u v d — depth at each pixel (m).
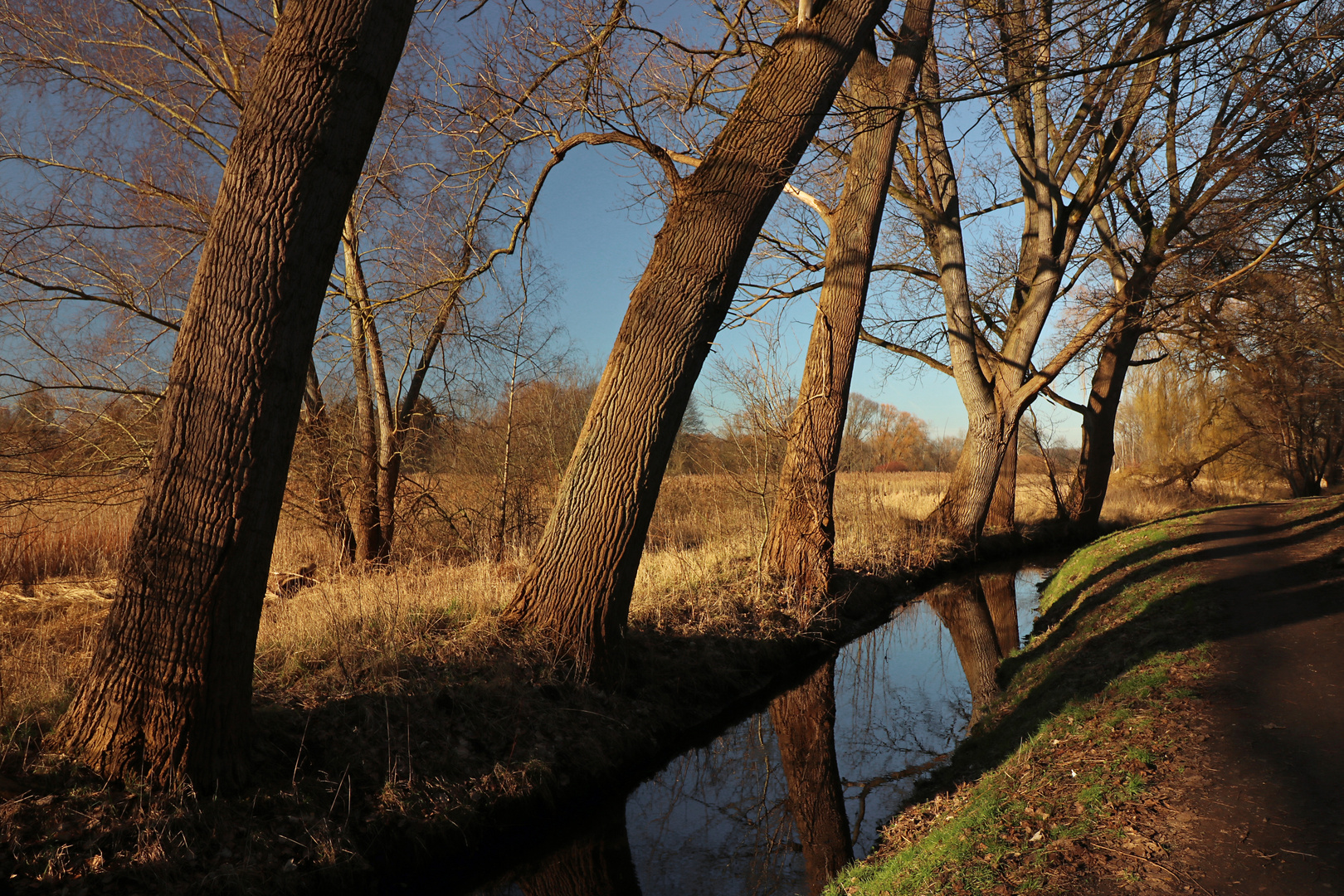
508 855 5.07
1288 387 22.53
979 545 17.33
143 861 3.71
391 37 4.23
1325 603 7.61
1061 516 21.02
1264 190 12.39
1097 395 20.58
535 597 6.77
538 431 16.55
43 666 5.63
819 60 6.81
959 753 6.48
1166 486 29.52
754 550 12.73
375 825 4.65
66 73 10.36
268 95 4.01
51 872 3.51
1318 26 7.35
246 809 4.24
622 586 6.82
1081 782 4.22
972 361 16.50
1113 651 6.95
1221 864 3.26
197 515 3.96
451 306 11.84
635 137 7.02
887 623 11.75
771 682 8.66
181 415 3.96
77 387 9.42
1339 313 16.92
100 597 9.52
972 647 10.55
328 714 5.24
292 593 10.36
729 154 6.80
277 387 4.05
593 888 4.97
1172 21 6.86
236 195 3.98
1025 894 3.27
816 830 5.58
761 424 11.77
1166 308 15.80
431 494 13.73
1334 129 8.45
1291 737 4.43
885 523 17.02
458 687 5.85
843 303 11.15
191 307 4.01
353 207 12.05
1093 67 5.12
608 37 7.46
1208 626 7.10
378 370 12.80
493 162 8.68
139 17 11.06
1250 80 8.17
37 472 8.86
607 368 6.82
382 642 6.30
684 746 6.98
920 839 4.57
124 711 4.00
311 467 12.42
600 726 6.27
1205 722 4.77
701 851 5.39
